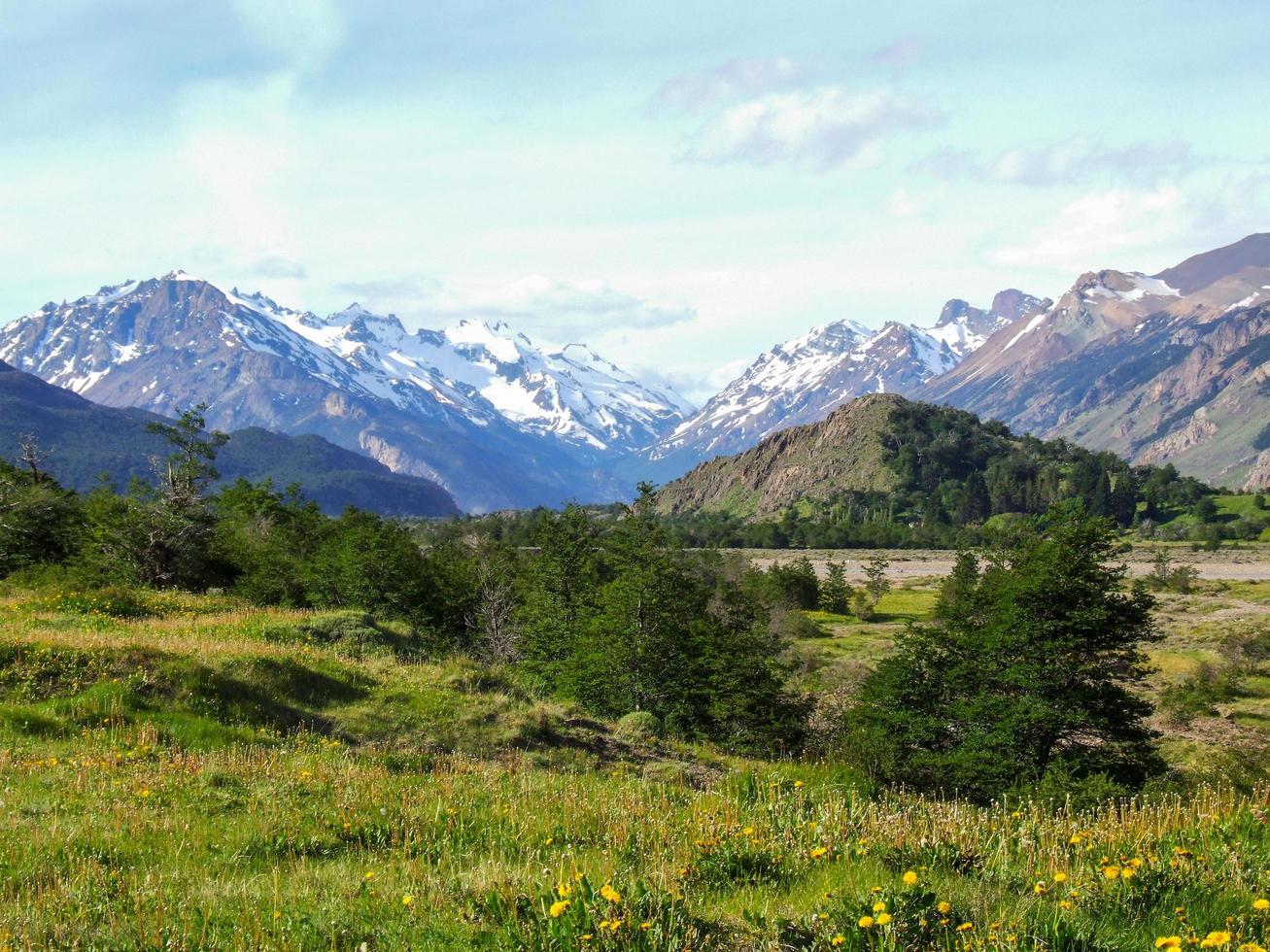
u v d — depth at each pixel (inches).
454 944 276.7
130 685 753.0
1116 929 276.8
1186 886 310.0
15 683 738.2
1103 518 1267.2
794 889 334.3
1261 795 482.9
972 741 1244.5
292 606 1891.0
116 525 1921.8
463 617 2106.3
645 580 1604.3
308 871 374.9
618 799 567.8
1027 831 407.5
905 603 4411.9
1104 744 1231.5
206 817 480.7
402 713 858.8
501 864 372.2
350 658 1069.1
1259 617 3442.4
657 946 265.3
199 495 2110.0
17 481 2434.8
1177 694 2047.2
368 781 585.3
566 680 1614.2
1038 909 290.8
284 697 836.0
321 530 2554.1
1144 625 1261.1
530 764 785.6
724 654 1542.8
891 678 1381.6
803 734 1525.6
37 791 507.8
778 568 4375.0
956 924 280.2
